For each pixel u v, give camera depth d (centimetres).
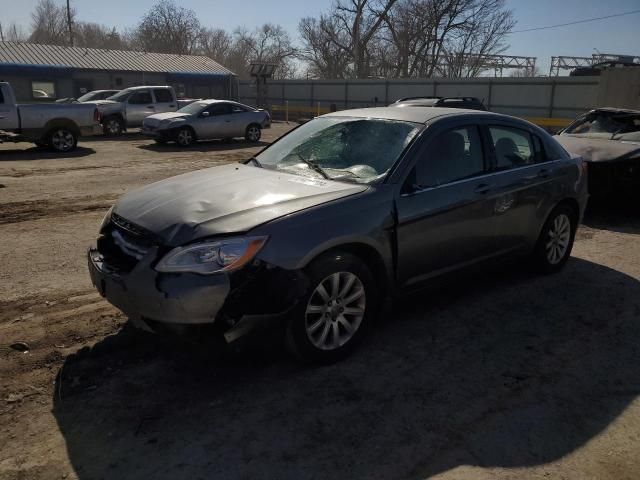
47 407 309
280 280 314
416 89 3572
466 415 311
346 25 5078
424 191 393
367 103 3859
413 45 4891
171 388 331
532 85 3036
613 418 313
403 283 392
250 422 299
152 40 6519
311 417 305
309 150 443
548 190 506
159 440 283
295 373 349
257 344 321
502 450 282
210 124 1822
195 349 373
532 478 263
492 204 445
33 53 3272
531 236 504
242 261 306
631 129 873
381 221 363
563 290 506
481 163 450
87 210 809
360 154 413
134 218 343
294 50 6419
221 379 341
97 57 3494
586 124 930
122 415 304
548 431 299
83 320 417
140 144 1819
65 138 1530
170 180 417
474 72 5081
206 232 312
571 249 588
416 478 260
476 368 363
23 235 661
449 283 435
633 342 407
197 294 298
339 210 346
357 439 288
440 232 405
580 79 2842
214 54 7175
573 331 423
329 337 356
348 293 360
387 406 317
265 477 259
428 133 412
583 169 561
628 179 758
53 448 276
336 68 5428
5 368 347
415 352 383
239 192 364
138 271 313
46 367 350
